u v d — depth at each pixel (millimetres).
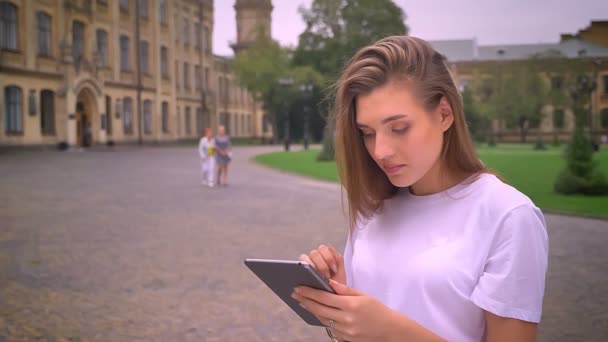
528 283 1062
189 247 7211
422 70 1146
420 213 1257
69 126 35719
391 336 1062
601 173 12727
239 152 38906
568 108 63562
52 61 34875
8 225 8828
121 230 8453
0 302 4859
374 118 1153
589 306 4641
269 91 55719
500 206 1133
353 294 1083
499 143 68938
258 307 4742
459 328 1162
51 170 20156
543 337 3990
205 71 61188
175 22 53062
